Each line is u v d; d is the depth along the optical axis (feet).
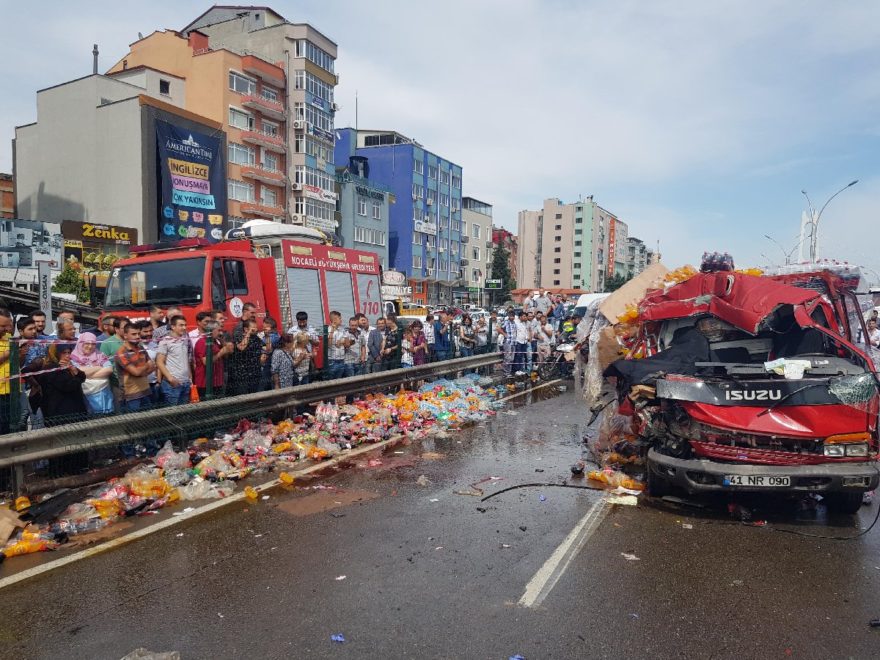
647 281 26.89
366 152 226.17
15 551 14.92
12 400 17.90
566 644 10.94
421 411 32.55
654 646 10.90
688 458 18.39
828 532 16.83
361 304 43.96
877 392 17.06
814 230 95.45
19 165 135.85
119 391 22.16
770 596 12.91
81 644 10.93
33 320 20.10
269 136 145.38
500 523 17.33
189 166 123.34
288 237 43.16
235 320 32.27
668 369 20.06
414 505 18.92
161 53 142.72
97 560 14.69
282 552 15.15
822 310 20.25
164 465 20.81
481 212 292.40
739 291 20.77
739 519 17.84
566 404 39.86
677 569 14.26
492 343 58.70
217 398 24.93
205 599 12.64
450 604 12.41
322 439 26.09
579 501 19.48
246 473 21.85
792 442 17.25
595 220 420.36
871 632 11.47
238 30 161.17
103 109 121.39
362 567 14.25
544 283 428.97
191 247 35.73
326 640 11.03
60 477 18.71
